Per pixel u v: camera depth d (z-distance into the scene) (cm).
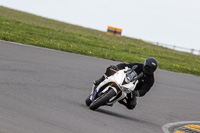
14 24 10388
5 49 5306
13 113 2111
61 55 6275
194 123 3500
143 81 2919
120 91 2767
